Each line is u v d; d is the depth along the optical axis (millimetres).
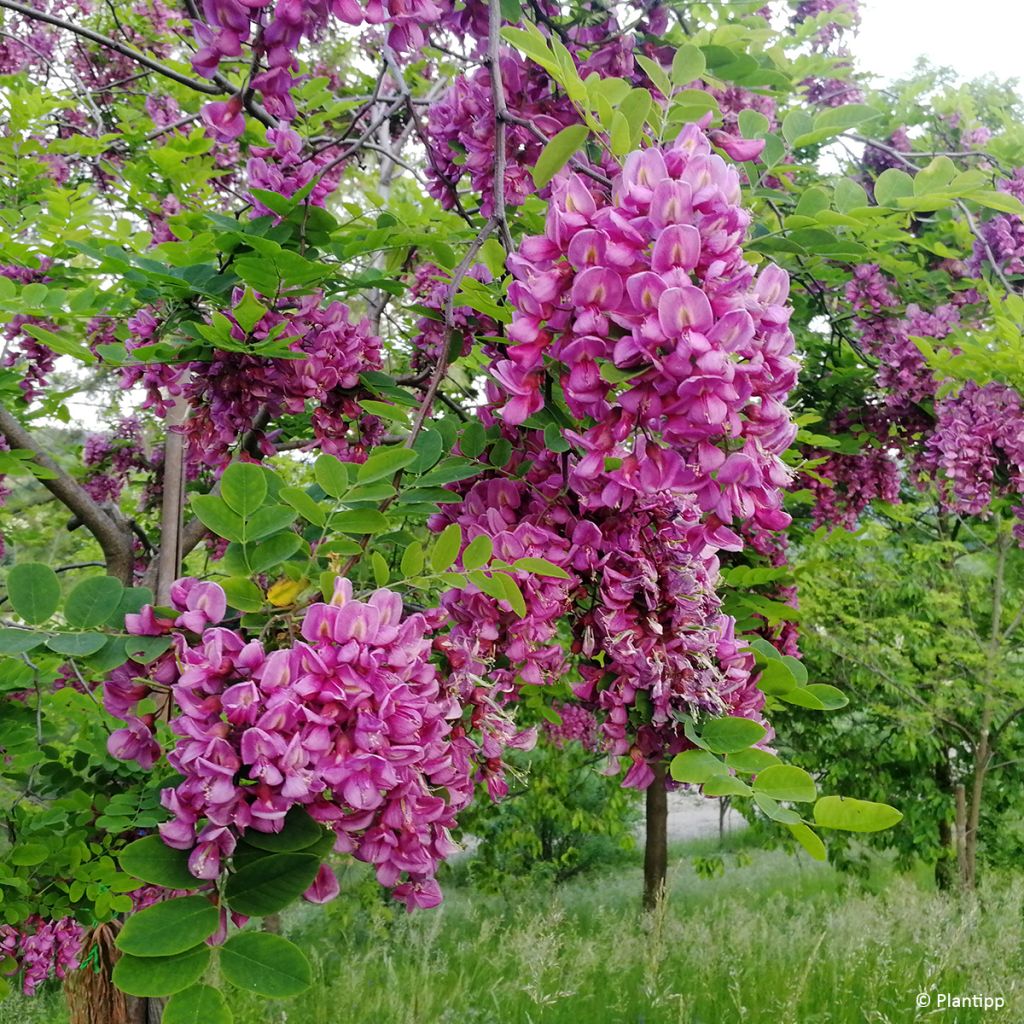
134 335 2760
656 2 2951
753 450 1576
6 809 3635
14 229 3742
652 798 9086
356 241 2764
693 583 1837
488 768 1939
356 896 9305
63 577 5508
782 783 1529
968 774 10000
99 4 6723
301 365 2629
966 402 3986
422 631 1482
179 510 4176
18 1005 6000
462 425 2330
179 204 4289
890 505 5984
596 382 1527
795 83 5078
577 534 1920
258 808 1283
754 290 1562
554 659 1967
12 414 4102
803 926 7598
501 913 9797
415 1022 6137
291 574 1598
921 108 6258
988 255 4043
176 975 1196
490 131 2627
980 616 10016
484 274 2748
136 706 1612
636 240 1493
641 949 7109
